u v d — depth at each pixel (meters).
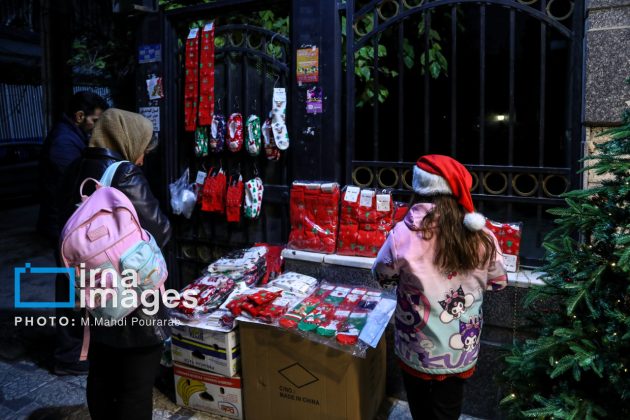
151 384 2.24
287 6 3.36
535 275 2.69
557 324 2.12
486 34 3.37
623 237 1.81
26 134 11.16
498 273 2.04
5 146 9.40
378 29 3.05
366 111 3.67
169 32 3.78
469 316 2.06
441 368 2.07
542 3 2.67
